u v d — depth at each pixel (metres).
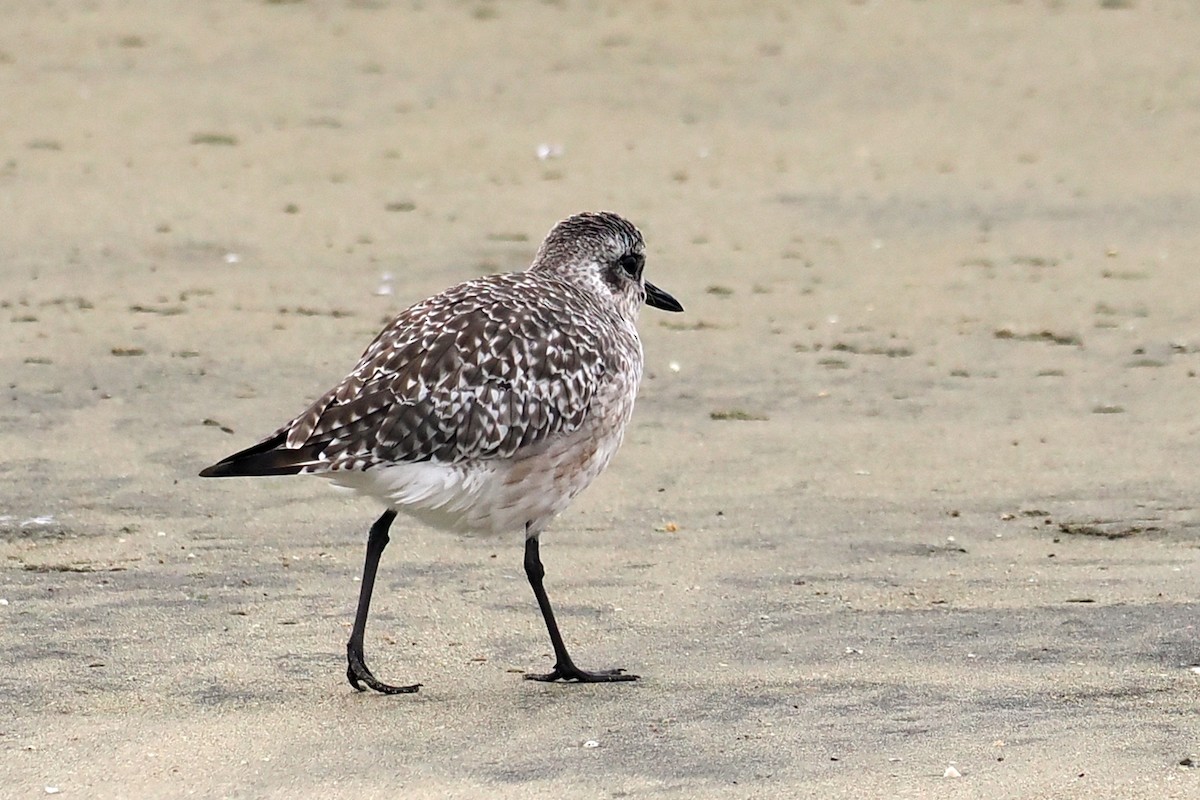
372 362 9.58
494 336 9.67
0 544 12.05
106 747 8.73
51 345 17.17
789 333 18.48
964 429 15.22
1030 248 22.39
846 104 30.95
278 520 12.66
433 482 9.48
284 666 9.95
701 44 34.84
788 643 10.32
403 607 10.98
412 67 33.12
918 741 8.73
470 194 24.88
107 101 30.14
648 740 8.78
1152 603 10.94
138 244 21.66
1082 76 32.41
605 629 10.62
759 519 12.84
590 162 27.00
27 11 36.31
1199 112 30.03
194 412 15.22
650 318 18.98
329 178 25.66
